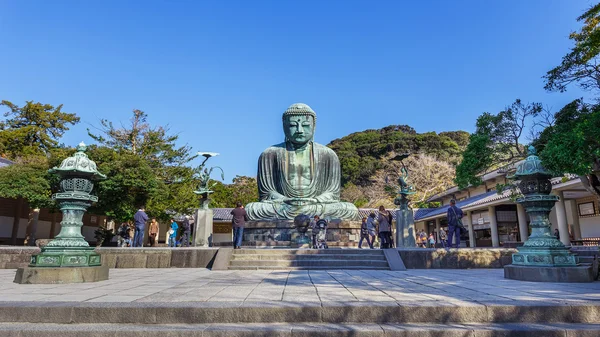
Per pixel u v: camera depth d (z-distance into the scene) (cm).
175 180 2600
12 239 2588
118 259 1288
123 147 2597
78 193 903
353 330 474
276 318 520
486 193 3033
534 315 517
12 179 2084
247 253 1293
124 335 479
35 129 3528
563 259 859
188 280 874
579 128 797
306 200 2039
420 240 3009
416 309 519
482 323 510
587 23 963
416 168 4778
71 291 689
